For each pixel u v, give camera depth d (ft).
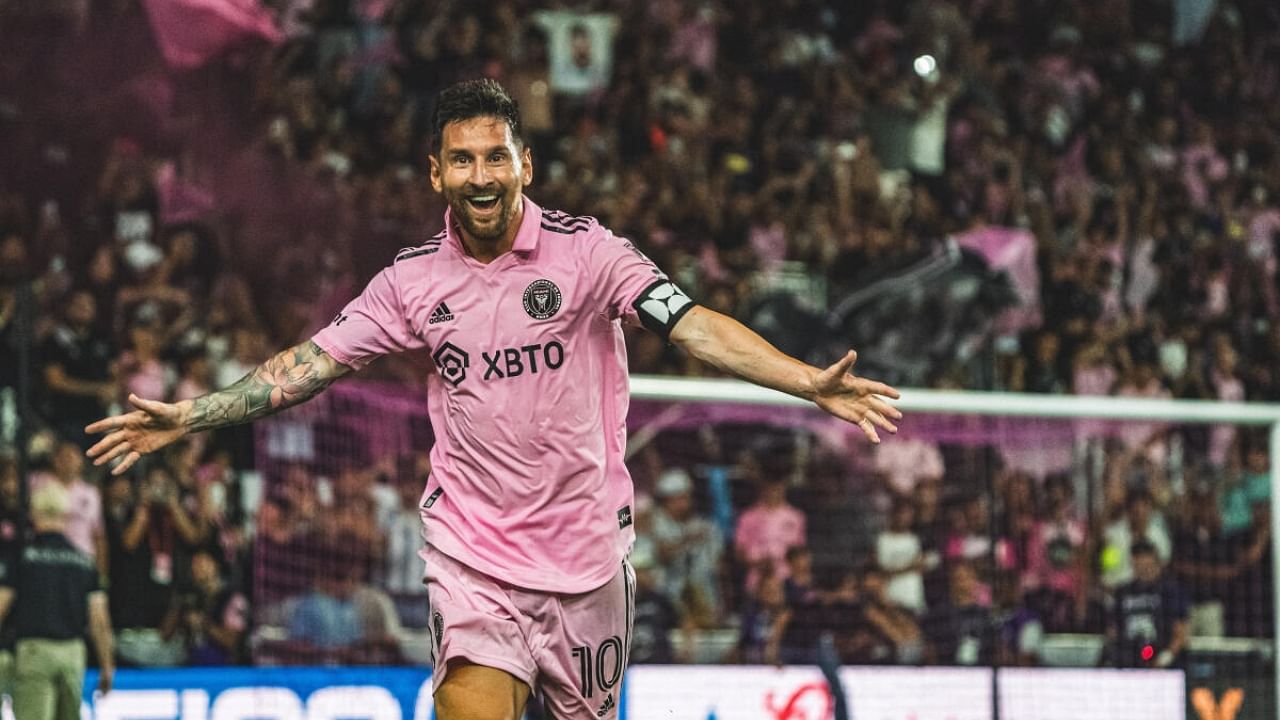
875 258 54.03
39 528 33.55
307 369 16.12
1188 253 62.13
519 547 15.96
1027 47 70.38
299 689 34.76
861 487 41.24
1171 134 68.39
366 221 51.13
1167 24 74.28
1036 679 35.14
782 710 35.01
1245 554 40.93
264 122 51.44
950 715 35.50
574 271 15.67
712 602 39.17
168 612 36.55
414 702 35.29
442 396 16.30
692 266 51.62
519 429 15.71
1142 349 56.29
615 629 16.44
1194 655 37.58
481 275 15.71
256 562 37.29
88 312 41.50
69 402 39.34
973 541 40.11
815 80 63.41
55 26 49.83
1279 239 66.18
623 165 57.00
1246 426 41.78
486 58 57.98
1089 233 61.46
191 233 47.67
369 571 38.22
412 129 55.67
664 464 40.96
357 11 57.31
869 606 39.27
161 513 37.04
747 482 41.16
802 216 55.67
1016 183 61.93
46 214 46.68
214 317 44.86
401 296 15.96
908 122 62.13
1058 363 53.16
